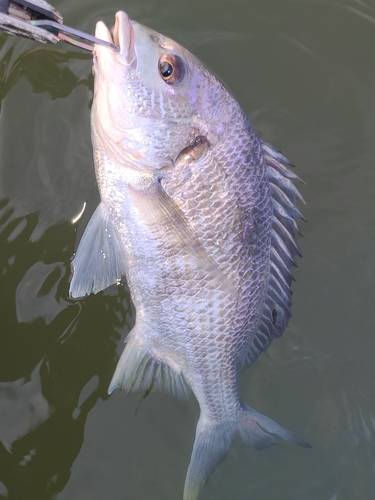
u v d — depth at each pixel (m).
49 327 0.48
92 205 0.49
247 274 0.41
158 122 0.39
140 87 0.38
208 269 0.40
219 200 0.39
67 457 0.46
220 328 0.41
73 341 0.48
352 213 0.52
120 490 0.46
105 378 0.48
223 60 0.54
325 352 0.49
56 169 0.50
